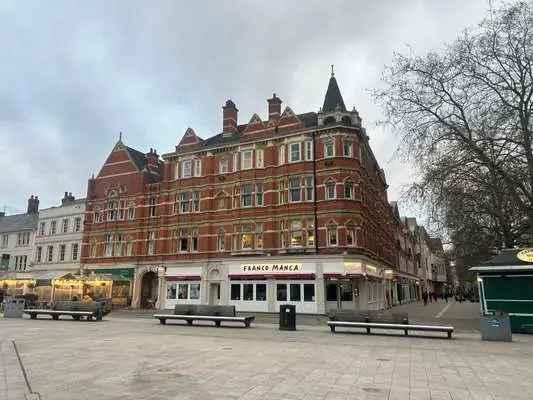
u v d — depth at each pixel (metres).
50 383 8.19
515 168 22.41
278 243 34.53
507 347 13.66
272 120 36.97
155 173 45.09
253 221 35.69
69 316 26.91
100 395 7.32
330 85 38.00
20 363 10.16
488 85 22.36
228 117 40.66
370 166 40.84
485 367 10.13
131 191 43.22
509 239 24.23
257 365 10.15
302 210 33.81
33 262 49.28
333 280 31.95
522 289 18.28
